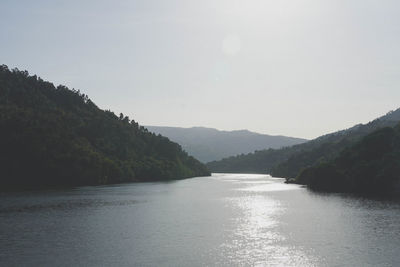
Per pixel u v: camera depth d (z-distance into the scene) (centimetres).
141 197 12681
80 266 4684
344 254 5259
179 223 7581
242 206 10394
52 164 16912
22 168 16088
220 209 9725
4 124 16475
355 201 11906
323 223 7650
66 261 4878
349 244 5825
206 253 5294
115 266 4697
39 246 5597
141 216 8425
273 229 7006
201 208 9906
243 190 16325
